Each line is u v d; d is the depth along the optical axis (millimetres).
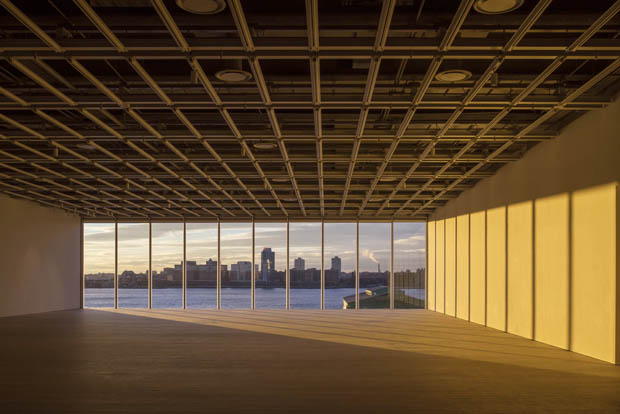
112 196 15273
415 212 19625
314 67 5535
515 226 11359
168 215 20109
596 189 8000
